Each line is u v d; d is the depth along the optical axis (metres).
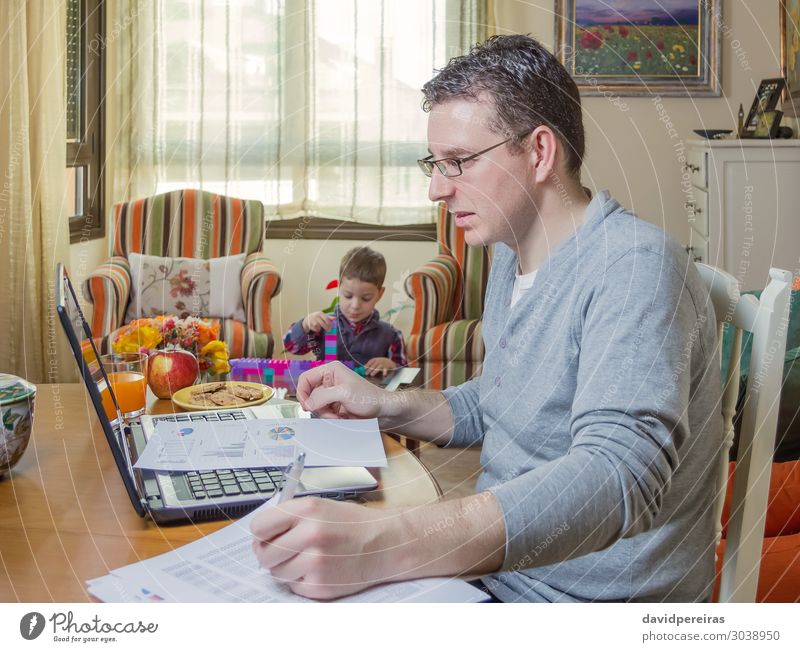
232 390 1.33
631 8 3.82
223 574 0.73
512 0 3.83
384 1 3.85
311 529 0.68
